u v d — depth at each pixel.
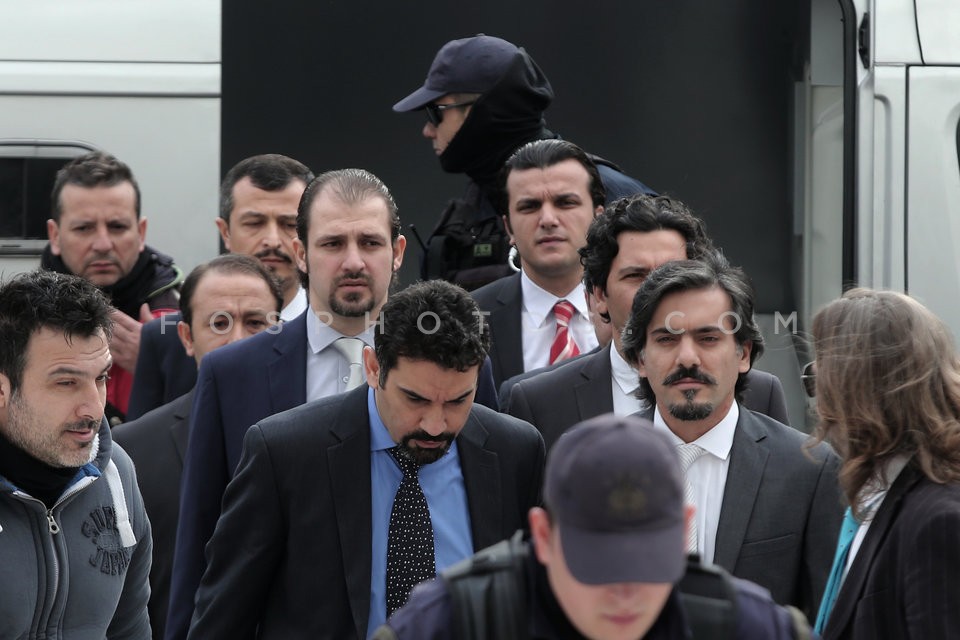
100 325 12.62
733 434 13.28
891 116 21.11
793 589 12.92
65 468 12.66
